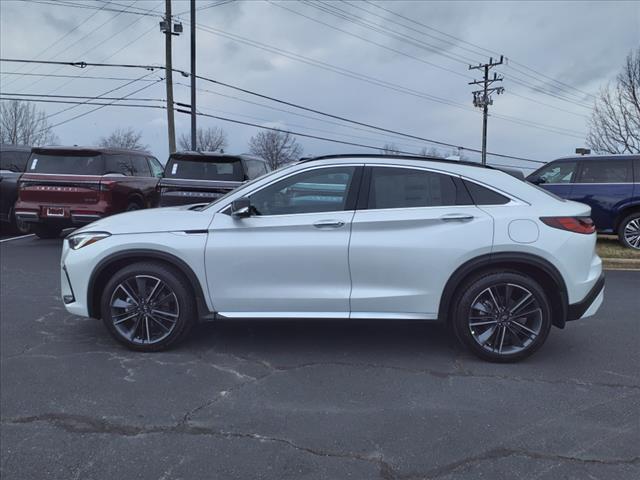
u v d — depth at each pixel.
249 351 4.71
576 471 2.92
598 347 4.90
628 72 21.66
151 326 4.66
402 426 3.41
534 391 3.93
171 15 24.39
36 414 3.54
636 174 9.93
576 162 10.44
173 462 3.00
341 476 2.88
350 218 4.40
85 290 4.59
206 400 3.76
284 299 4.46
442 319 4.44
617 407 3.68
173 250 4.45
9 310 5.96
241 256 4.43
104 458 3.04
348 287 4.43
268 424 3.43
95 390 3.91
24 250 10.12
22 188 10.08
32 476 2.87
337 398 3.80
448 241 4.32
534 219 4.34
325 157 4.61
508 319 4.41
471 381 4.10
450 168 4.52
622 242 10.14
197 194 9.86
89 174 10.07
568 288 4.35
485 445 3.18
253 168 10.66
